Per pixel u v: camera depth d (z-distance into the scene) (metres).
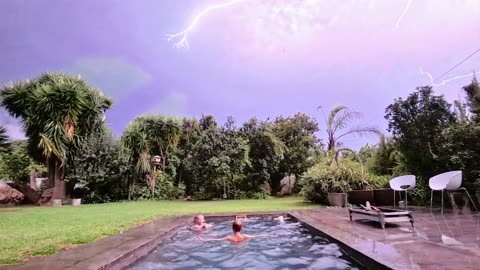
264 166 15.99
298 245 4.82
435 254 3.25
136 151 15.59
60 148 13.71
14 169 16.95
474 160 7.43
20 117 14.83
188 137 18.73
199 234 5.82
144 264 3.88
